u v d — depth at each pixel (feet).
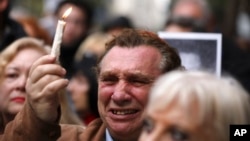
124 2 51.49
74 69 23.70
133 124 12.23
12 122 12.28
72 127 13.08
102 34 27.86
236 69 22.57
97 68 12.71
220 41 16.17
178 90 9.12
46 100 11.48
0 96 17.25
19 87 17.13
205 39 16.20
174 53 12.63
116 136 12.36
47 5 33.63
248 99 9.41
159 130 9.12
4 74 17.31
